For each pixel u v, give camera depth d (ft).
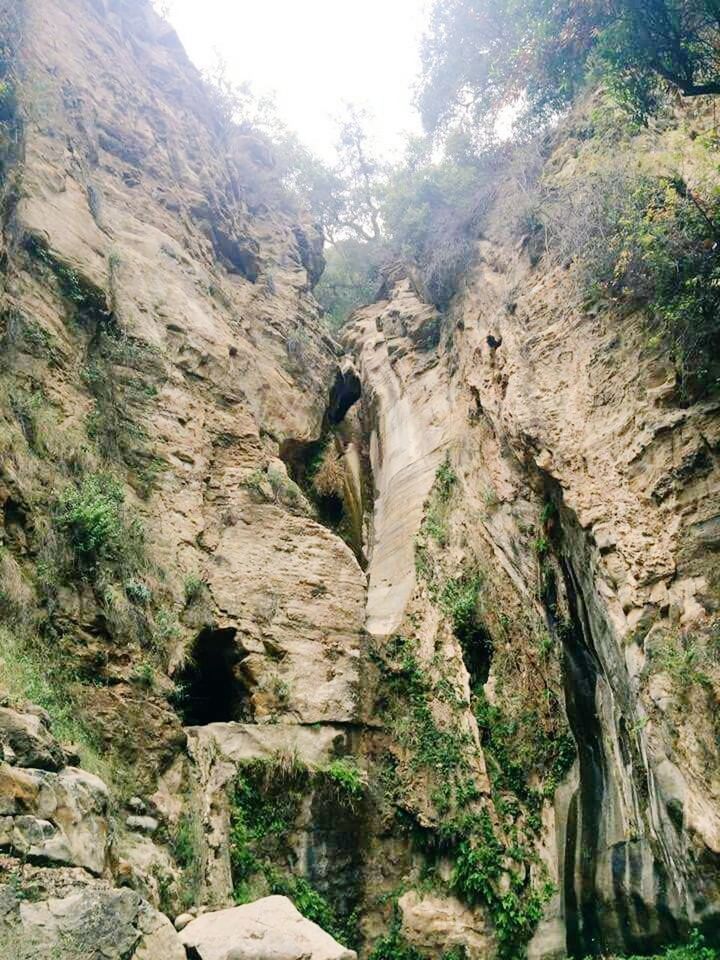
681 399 31.58
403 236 70.28
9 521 26.14
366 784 34.30
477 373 47.80
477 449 46.34
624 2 27.04
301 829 31.42
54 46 58.49
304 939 19.38
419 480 50.06
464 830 33.22
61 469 30.53
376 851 32.99
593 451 34.50
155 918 16.80
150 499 36.76
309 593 39.55
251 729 32.94
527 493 40.63
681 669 26.04
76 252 41.29
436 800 34.22
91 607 27.50
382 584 44.83
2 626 23.52
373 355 69.26
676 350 32.04
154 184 60.80
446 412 53.62
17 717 18.76
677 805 24.80
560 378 38.93
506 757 36.11
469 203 61.11
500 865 32.27
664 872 26.63
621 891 29.07
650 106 30.78
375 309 81.87
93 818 18.52
